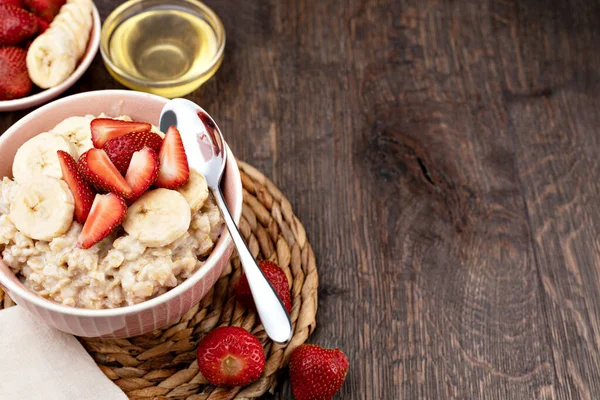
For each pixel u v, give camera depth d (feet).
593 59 3.40
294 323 2.83
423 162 3.19
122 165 2.60
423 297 2.97
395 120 3.25
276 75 3.30
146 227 2.52
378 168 3.17
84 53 3.18
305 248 2.93
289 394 2.81
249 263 2.67
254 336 2.74
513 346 2.93
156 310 2.52
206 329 2.81
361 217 3.08
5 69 3.05
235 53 3.32
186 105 2.74
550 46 3.42
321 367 2.71
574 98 3.33
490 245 3.07
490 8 3.47
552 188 3.17
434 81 3.33
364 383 2.85
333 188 3.12
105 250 2.54
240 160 3.15
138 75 3.20
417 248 3.04
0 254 2.57
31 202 2.52
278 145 3.18
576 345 2.94
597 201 3.16
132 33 3.25
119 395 2.68
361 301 2.95
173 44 3.26
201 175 2.62
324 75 3.31
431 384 2.86
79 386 2.67
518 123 3.27
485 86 3.34
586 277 3.04
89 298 2.52
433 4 3.47
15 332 2.69
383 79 3.33
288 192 3.11
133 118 2.78
